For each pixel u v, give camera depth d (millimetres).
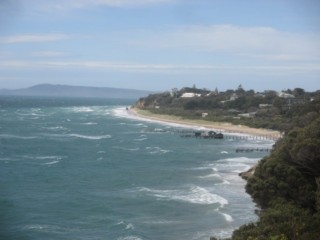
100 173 66250
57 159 79562
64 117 199500
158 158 82562
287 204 33625
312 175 38156
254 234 27594
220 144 108750
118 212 44844
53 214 44031
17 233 38188
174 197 50656
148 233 38531
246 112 181000
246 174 62594
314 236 25469
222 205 46750
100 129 144625
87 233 38562
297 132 43875
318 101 87250
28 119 179500
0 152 86562
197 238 37156
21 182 59156
